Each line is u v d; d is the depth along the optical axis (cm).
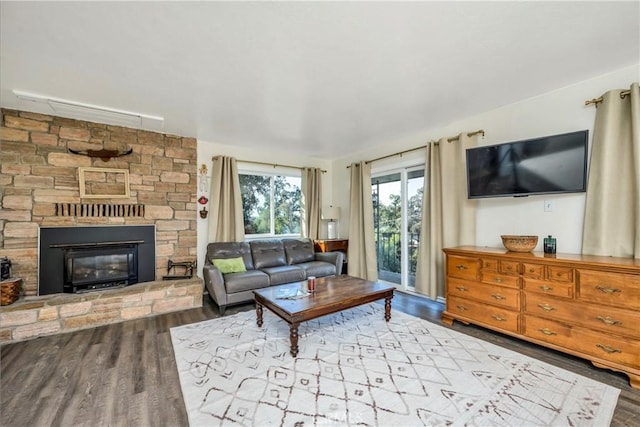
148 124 351
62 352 235
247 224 477
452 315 291
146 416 159
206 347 241
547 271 224
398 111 315
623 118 227
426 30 177
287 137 413
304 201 524
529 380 190
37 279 304
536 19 168
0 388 185
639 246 214
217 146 441
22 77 231
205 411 161
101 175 342
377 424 150
